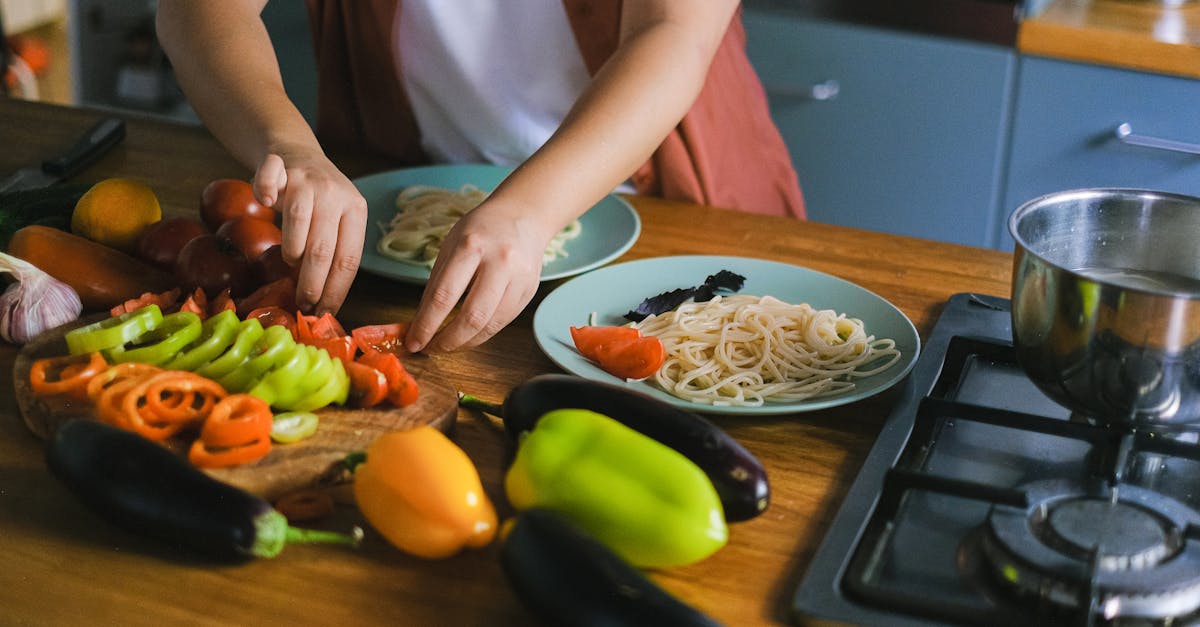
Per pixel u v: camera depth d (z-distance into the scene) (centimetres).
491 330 99
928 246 130
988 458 85
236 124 115
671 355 100
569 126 109
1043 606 68
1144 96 200
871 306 110
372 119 160
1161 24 203
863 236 132
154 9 323
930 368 99
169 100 321
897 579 72
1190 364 77
